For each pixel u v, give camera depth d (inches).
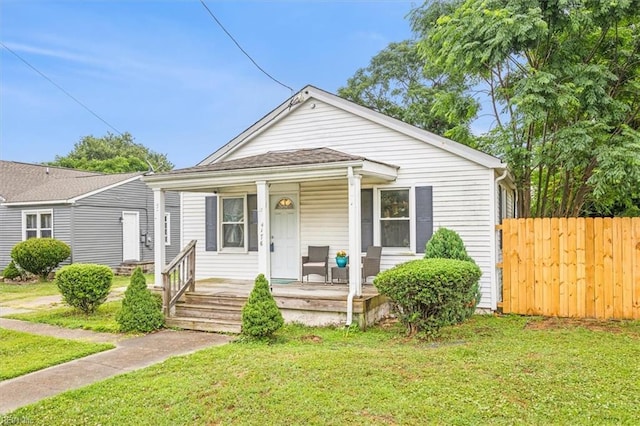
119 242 791.7
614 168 330.0
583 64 363.9
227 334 307.1
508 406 163.8
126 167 1637.6
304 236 436.5
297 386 186.7
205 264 487.8
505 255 355.9
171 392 186.5
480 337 276.4
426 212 386.6
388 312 356.2
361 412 161.3
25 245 661.9
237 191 471.8
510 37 331.6
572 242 338.0
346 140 425.4
